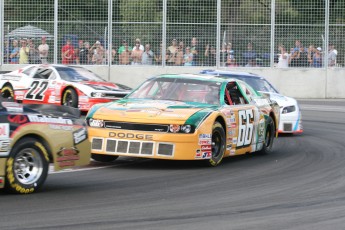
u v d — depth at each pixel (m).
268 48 35.84
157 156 13.97
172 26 35.41
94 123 14.47
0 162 10.77
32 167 11.28
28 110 11.21
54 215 9.67
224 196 11.41
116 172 13.82
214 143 14.86
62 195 11.19
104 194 11.37
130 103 15.21
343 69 36.59
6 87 27.22
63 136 11.59
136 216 9.75
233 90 16.39
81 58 35.38
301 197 11.48
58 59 35.28
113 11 35.31
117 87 25.98
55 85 25.62
